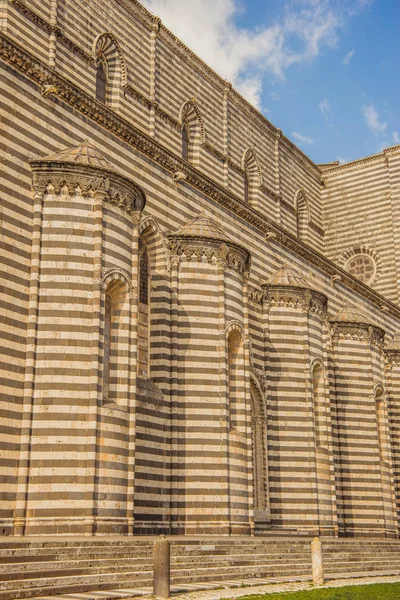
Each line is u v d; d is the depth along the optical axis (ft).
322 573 73.87
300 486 121.60
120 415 85.92
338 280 162.91
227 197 127.03
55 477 79.41
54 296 84.94
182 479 99.19
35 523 77.51
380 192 197.77
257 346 126.93
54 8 107.34
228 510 99.40
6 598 52.44
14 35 99.50
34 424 80.74
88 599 53.57
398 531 159.43
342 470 140.77
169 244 108.47
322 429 129.08
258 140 164.14
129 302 91.40
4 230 83.76
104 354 88.74
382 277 192.95
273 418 124.47
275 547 87.76
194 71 142.41
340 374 145.79
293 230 175.94
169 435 100.63
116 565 64.95
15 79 89.81
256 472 121.29
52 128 94.22
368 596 61.93
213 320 106.73
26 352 82.58
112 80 120.78
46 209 87.61
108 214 90.12
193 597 58.39
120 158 105.81
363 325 149.48
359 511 139.23
